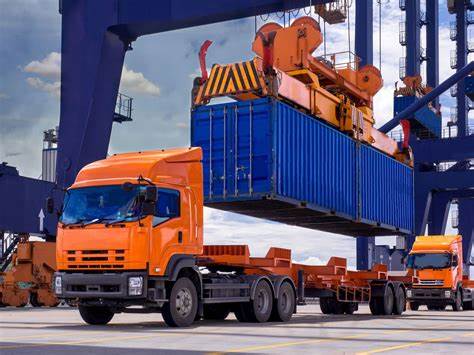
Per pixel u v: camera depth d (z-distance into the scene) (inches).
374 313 865.5
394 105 1985.7
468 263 2635.3
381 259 1802.4
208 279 565.0
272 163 706.2
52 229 1284.4
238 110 734.5
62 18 1322.6
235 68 737.6
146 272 497.7
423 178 1982.0
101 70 1293.1
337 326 586.2
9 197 1220.5
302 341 409.4
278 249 649.6
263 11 1202.0
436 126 2105.1
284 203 742.5
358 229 1016.9
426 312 1072.8
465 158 1918.1
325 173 823.1
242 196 720.3
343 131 890.1
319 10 1589.6
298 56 849.5
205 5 1217.4
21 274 1053.8
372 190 957.2
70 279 511.8
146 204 500.1
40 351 336.2
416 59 2057.1
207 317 666.8
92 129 1293.1
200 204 557.6
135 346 366.9
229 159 733.9
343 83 949.8
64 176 1291.8
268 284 621.9
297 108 787.4
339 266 775.7
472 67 1787.6
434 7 2266.2
